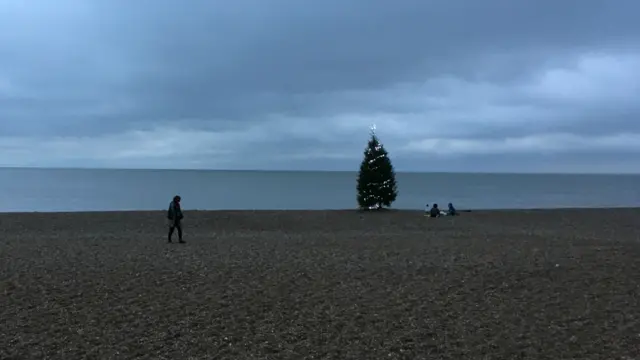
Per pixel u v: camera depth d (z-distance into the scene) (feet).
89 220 89.81
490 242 59.77
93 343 25.18
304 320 28.96
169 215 60.70
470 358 23.44
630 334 26.32
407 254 50.39
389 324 28.25
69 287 36.06
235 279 38.91
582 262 44.88
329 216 100.48
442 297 33.73
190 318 29.25
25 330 26.99
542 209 120.98
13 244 58.85
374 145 115.14
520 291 35.12
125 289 35.63
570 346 24.76
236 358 23.38
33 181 411.95
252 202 189.88
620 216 102.89
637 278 38.47
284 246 57.26
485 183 482.69
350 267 43.62
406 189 322.55
